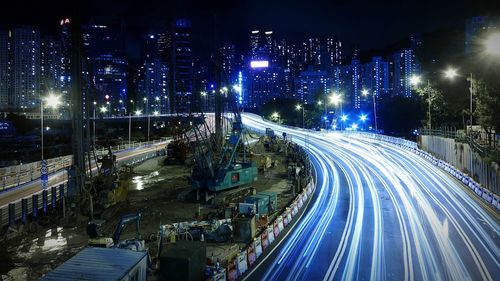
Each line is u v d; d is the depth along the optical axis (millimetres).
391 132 177625
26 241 35000
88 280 18125
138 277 20359
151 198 52438
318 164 76688
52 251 32375
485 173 50250
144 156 98688
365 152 88625
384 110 187500
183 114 100312
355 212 42688
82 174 44969
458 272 26812
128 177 60625
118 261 20188
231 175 51500
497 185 45688
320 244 32594
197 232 33344
